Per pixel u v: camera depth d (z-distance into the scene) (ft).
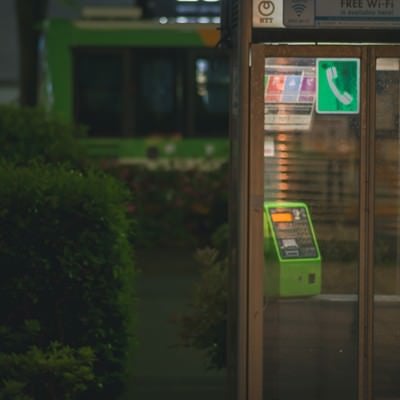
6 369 31.19
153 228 75.66
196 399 38.24
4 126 59.26
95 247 32.53
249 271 30.40
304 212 31.12
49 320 32.81
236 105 30.71
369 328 31.35
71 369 31.07
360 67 30.55
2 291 32.35
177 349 46.19
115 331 33.35
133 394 38.88
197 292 35.50
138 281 62.69
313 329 31.50
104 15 85.87
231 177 31.55
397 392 31.71
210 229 76.43
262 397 31.14
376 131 30.86
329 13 30.19
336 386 31.71
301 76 30.58
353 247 31.27
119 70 84.12
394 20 30.25
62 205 32.32
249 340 30.60
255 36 31.50
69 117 80.84
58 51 83.76
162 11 88.43
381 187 31.07
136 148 83.41
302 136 30.78
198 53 84.53
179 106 84.28
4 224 32.17
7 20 135.64
